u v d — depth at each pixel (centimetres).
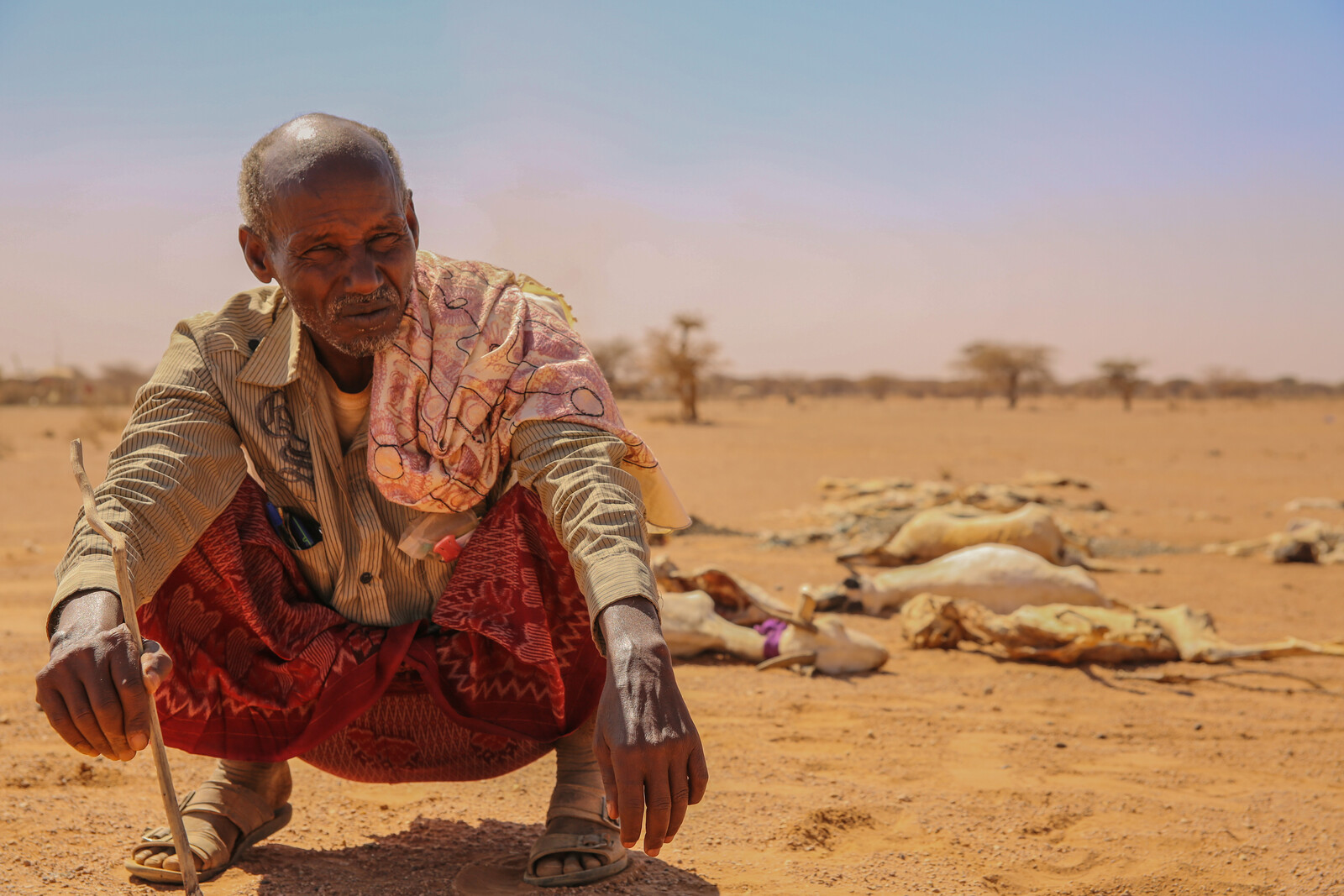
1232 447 3016
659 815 178
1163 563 936
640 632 187
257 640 241
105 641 168
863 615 682
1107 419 5603
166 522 215
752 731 419
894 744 406
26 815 298
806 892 261
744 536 1098
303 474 238
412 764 254
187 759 368
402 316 221
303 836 292
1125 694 497
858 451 2738
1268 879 275
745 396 10769
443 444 228
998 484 1736
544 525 241
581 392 229
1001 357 8975
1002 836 307
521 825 304
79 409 6303
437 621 232
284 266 211
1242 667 551
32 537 1084
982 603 625
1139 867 285
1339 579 845
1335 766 386
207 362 234
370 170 209
